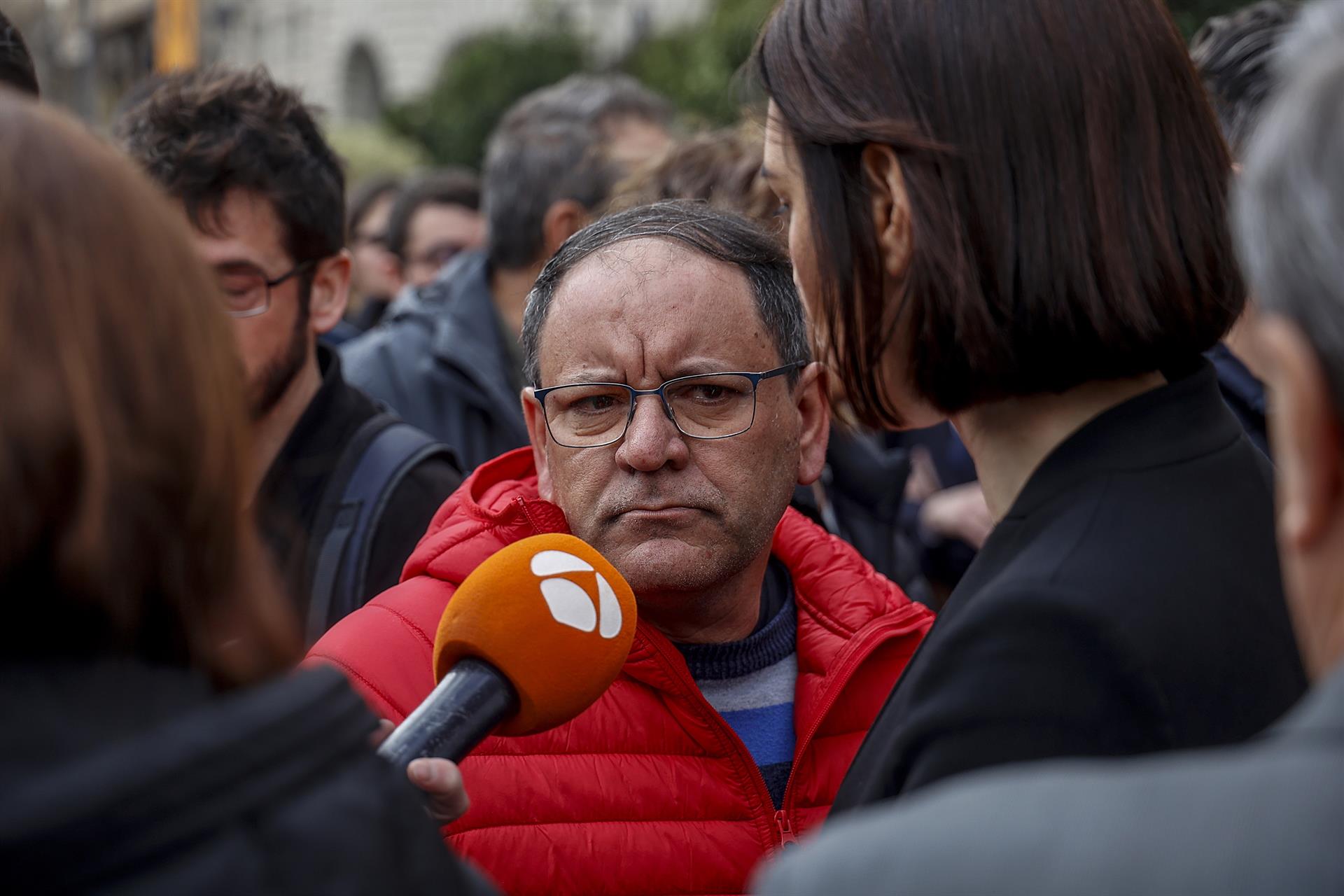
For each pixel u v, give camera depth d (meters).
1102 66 1.13
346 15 31.64
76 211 0.78
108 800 0.67
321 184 2.38
